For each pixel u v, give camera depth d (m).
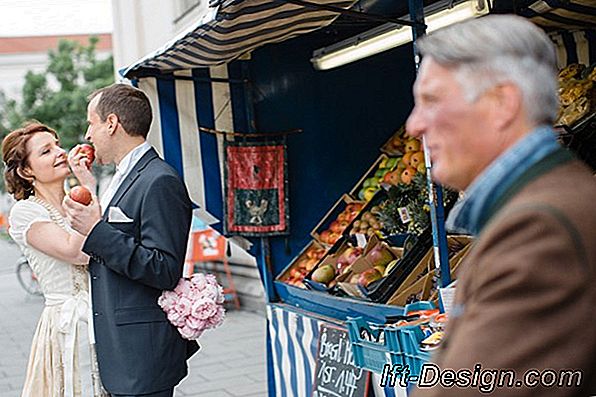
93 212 3.11
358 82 4.73
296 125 4.64
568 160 1.32
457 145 1.38
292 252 4.63
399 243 4.06
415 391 1.40
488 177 1.33
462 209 1.39
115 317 3.19
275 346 4.47
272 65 4.58
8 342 8.77
